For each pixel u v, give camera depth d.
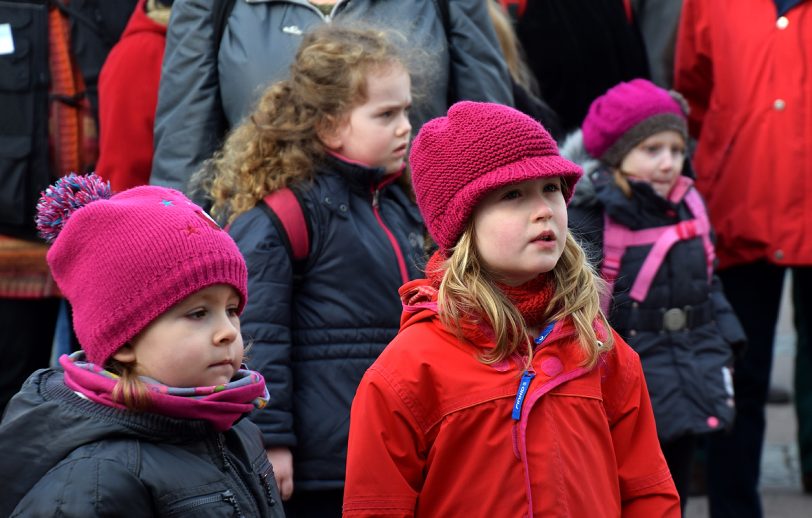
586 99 17.28
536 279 9.23
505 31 15.74
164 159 13.29
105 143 14.80
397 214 12.09
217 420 7.94
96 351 7.99
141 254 7.97
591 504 8.75
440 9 13.65
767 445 21.20
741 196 16.75
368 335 11.45
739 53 16.80
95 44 15.97
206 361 8.08
